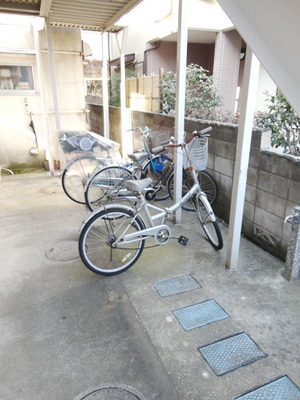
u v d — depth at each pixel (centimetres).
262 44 85
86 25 505
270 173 258
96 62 1113
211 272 246
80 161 370
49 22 440
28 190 451
